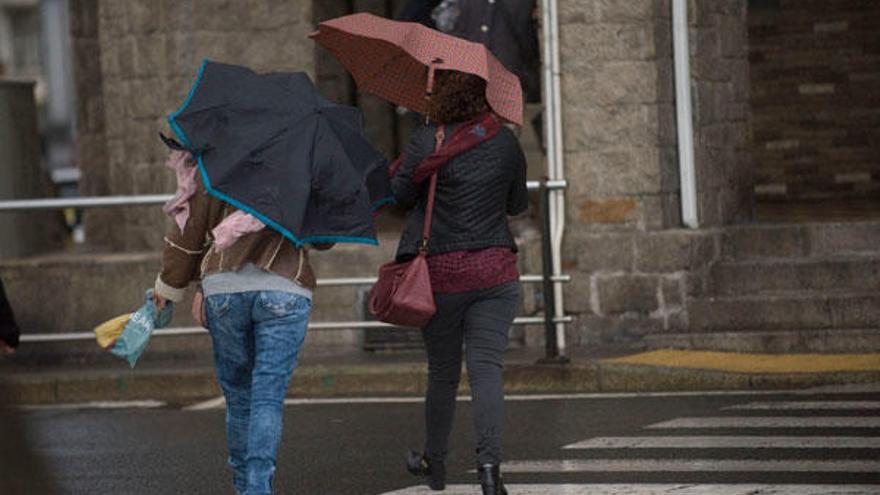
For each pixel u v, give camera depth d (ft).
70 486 46.01
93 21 88.79
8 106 81.51
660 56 69.87
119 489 45.50
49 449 52.54
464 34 68.54
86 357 72.43
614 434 51.19
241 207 35.14
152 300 37.22
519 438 51.19
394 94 42.01
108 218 88.43
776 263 69.31
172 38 75.66
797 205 87.71
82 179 89.30
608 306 69.62
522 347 69.46
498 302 39.83
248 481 35.83
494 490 38.78
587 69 70.03
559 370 61.57
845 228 70.23
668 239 68.95
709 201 71.77
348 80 86.99
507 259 39.86
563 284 70.03
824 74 92.89
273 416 36.04
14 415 25.12
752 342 65.57
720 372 60.13
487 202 39.75
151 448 52.39
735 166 73.97
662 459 46.73
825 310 66.90
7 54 354.54
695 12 71.51
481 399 39.14
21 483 24.85
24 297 73.51
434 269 39.60
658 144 69.82
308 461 48.93
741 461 45.96
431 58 39.50
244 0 75.61
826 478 43.19
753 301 67.72
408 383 63.31
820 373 59.62
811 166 93.25
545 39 69.97
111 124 79.15
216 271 36.37
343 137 36.86
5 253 79.87
